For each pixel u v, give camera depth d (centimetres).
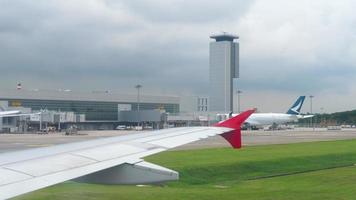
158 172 884
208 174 2652
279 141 6091
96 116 17550
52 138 7725
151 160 3142
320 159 3419
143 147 1043
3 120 12050
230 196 1903
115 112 18075
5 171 775
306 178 2538
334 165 3170
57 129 13962
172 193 1927
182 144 1084
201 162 3012
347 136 8150
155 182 879
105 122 17725
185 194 1919
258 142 5803
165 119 16038
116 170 886
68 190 1764
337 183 2333
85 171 816
